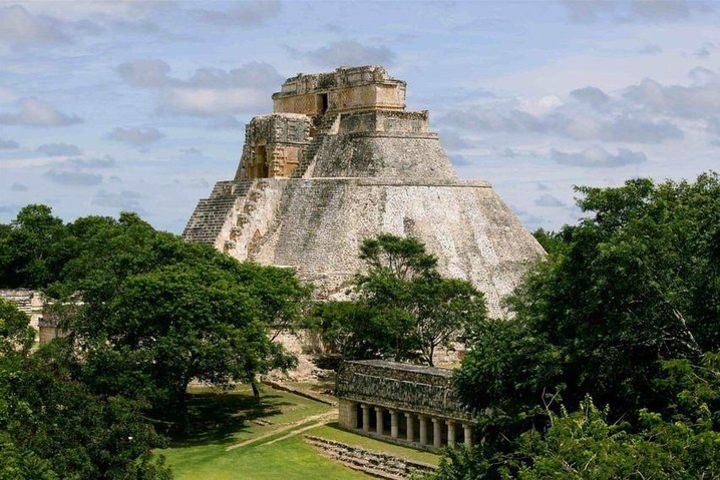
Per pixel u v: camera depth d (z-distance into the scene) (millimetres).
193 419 81875
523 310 66125
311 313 93750
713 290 47031
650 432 39062
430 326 87750
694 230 47938
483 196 116875
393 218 109688
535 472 37219
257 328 79250
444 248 108688
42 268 122812
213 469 67875
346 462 69500
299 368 95875
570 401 49062
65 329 82500
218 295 77375
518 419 45781
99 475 52469
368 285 88000
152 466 54094
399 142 117438
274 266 98688
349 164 116625
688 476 34438
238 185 119750
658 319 47375
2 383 52219
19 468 44750
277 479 65750
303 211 114688
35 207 130000
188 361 76312
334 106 123125
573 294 50219
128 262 84938
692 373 40281
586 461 35469
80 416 53156
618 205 50438
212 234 114750
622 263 46438
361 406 76500
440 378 69125
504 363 50562
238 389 93188
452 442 68062
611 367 47094
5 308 62719
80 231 126688
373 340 84750
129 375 73188
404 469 66188
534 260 107500
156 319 76812
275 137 120562
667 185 52344
